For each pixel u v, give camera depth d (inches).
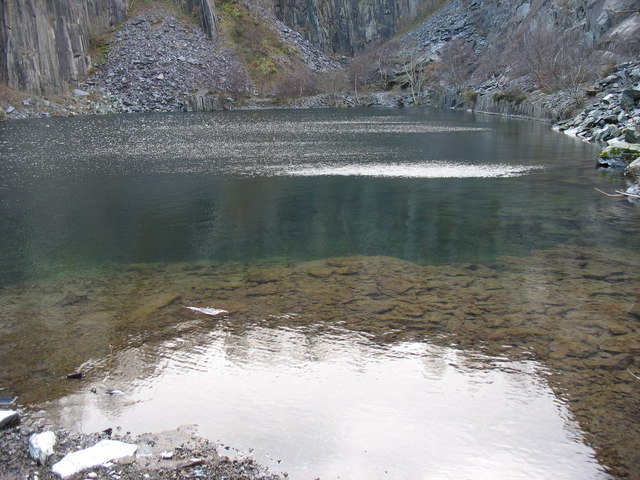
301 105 4197.8
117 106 3535.9
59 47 3503.9
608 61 2335.1
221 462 207.2
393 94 4498.0
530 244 548.4
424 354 301.0
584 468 204.8
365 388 265.6
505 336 322.7
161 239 587.8
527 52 3112.7
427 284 422.3
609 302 380.5
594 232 594.9
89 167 1133.1
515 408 245.9
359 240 572.4
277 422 236.8
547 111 2333.9
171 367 289.3
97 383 272.1
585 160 1171.9
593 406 246.2
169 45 4202.8
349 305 377.4
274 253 526.9
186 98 3742.6
